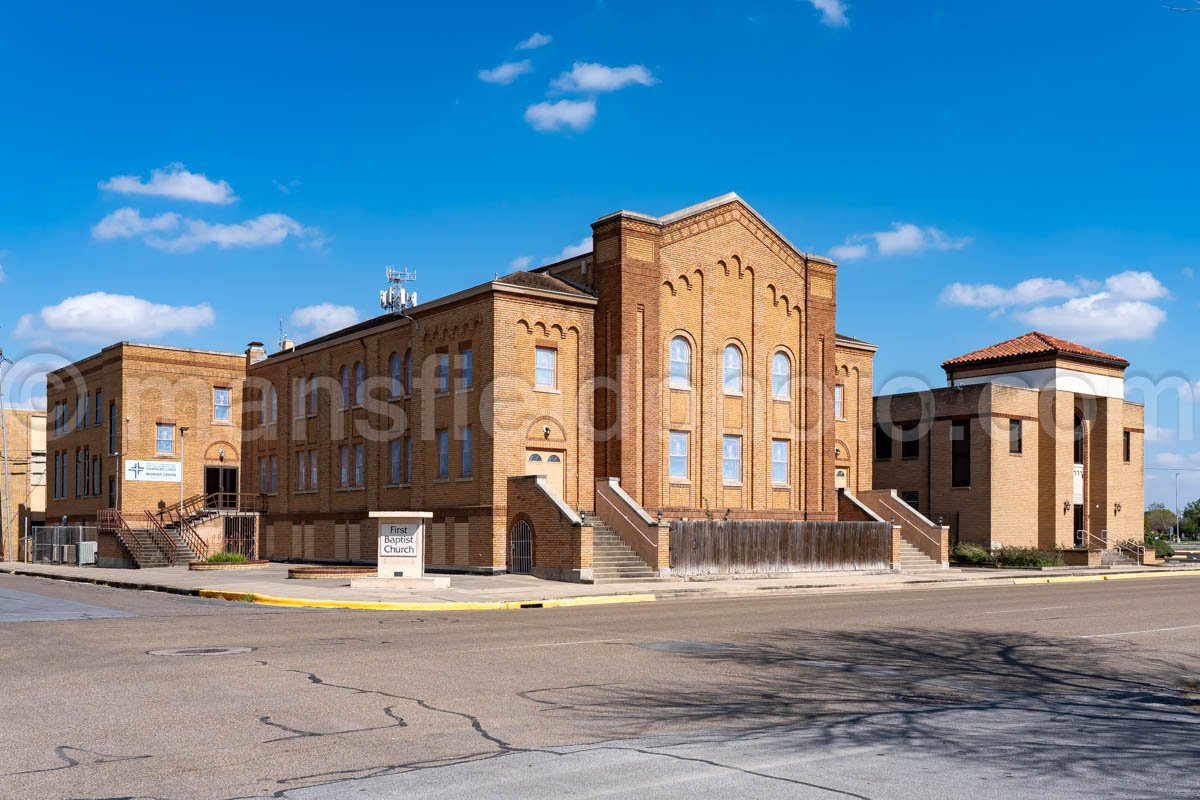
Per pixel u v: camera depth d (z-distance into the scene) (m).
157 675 13.14
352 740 9.44
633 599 28.08
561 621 20.80
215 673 13.31
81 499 57.00
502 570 34.09
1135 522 54.34
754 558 35.59
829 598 28.33
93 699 11.45
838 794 7.71
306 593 26.64
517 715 10.65
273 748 9.11
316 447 45.28
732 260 40.06
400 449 39.66
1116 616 22.62
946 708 11.48
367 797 7.57
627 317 36.41
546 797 7.56
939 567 42.09
